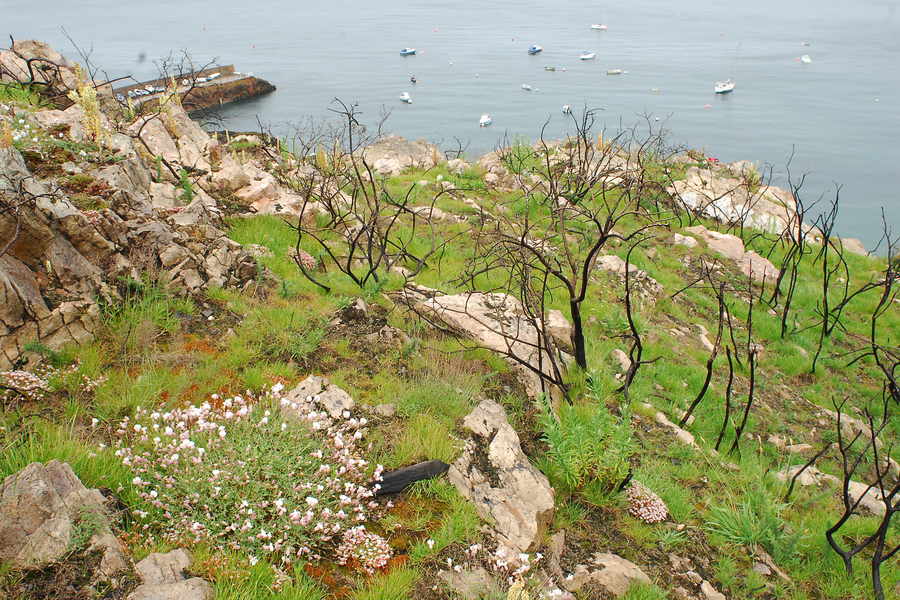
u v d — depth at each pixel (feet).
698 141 176.65
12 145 27.66
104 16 567.59
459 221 48.98
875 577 21.44
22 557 12.99
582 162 60.18
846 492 22.57
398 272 35.91
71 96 33.73
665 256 52.06
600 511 21.44
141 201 28.84
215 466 16.37
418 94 238.07
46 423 18.07
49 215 22.72
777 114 221.66
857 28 645.51
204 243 28.84
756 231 62.08
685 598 18.84
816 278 55.77
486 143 154.71
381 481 18.07
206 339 24.34
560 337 31.94
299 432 18.33
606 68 339.98
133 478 15.96
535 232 47.29
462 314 29.96
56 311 21.48
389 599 14.80
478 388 24.49
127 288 24.48
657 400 31.55
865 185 142.61
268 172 46.80
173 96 46.62
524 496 19.44
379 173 61.05
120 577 13.12
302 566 15.20
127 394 20.11
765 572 21.27
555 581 17.37
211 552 14.74
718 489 25.58
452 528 17.16
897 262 60.03
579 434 22.13
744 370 38.27
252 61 316.81
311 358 24.34
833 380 40.14
